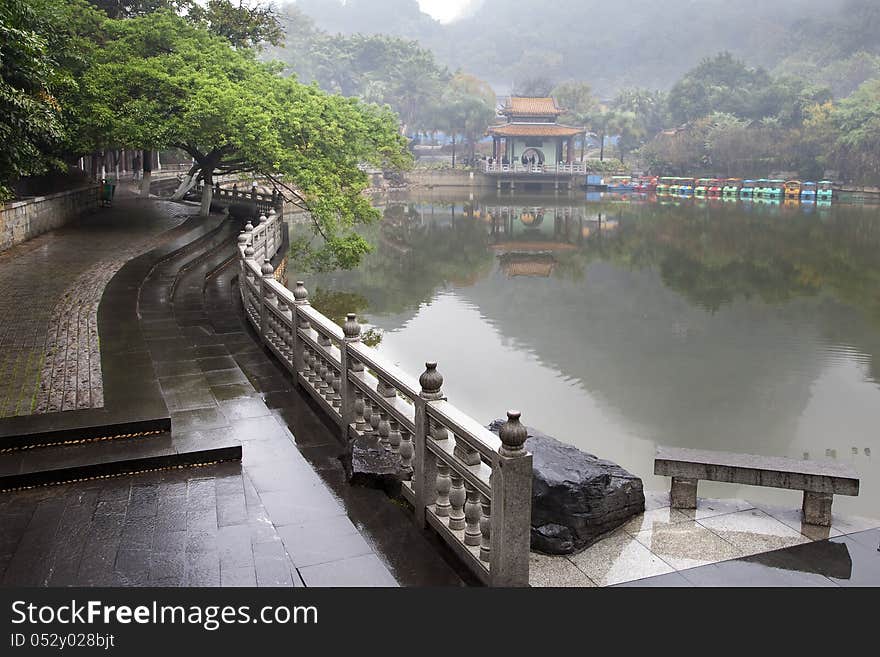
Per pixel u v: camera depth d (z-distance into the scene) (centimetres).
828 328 2420
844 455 1370
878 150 8188
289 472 709
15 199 2292
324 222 2662
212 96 2678
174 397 842
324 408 876
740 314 2631
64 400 815
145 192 4153
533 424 1530
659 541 657
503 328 2384
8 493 625
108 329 1134
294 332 977
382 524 629
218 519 586
